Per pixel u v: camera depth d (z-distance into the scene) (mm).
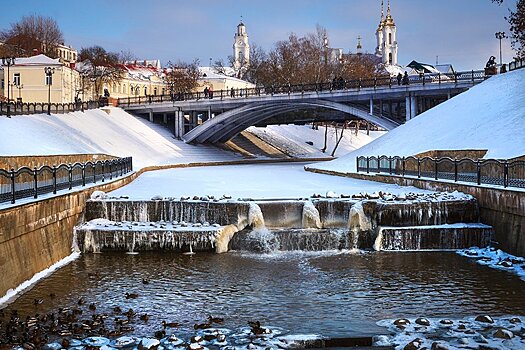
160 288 18281
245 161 78375
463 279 19109
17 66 95062
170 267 21062
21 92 95188
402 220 24594
